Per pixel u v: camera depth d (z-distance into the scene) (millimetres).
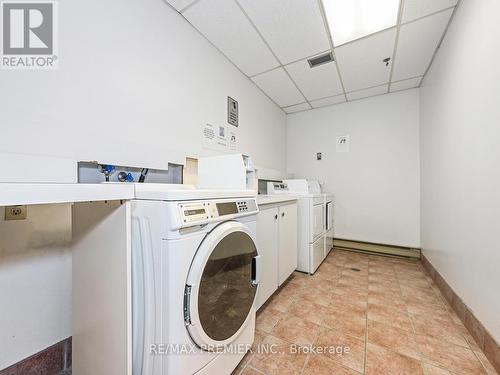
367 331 1377
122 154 1271
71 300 1125
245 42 1985
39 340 1022
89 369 936
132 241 837
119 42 1255
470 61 1387
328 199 2994
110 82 1213
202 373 840
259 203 1449
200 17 1687
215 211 908
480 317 1250
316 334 1350
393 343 1267
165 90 1543
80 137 1090
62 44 1029
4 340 927
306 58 2236
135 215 825
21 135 915
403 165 2965
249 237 1113
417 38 1929
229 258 968
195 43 1812
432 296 1841
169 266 730
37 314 1017
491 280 1145
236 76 2391
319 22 1748
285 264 1946
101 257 851
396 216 3002
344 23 1761
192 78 1781
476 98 1308
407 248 2906
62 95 1030
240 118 2475
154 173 1522
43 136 972
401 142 2980
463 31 1491
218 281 909
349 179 3330
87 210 924
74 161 1063
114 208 787
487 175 1187
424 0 1541
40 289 1026
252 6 1589
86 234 932
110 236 807
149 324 786
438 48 2047
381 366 1100
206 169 1660
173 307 732
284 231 1919
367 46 2045
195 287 778
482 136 1238
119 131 1259
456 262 1606
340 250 3312
